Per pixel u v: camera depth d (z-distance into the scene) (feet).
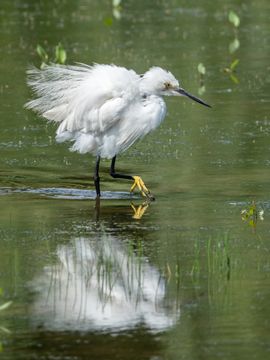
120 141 48.34
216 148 56.24
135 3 107.45
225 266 35.60
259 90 70.69
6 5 105.40
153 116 48.21
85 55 79.71
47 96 49.90
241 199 45.57
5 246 38.45
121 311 31.27
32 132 60.49
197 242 38.65
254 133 59.52
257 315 30.91
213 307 31.63
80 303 32.07
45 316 30.94
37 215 43.32
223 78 74.23
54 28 92.32
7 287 33.65
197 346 28.55
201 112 65.41
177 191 47.50
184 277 34.60
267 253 37.11
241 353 28.02
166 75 48.60
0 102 67.10
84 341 28.91
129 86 47.50
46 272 35.27
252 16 98.94
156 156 54.95
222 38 88.38
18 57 79.92
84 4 106.32
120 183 49.85
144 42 86.38
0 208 44.60
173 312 31.27
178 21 96.63
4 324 30.30
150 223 41.75
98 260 36.65
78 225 41.50
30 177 50.67
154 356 27.86
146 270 35.37
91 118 47.65
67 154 55.77
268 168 51.57
